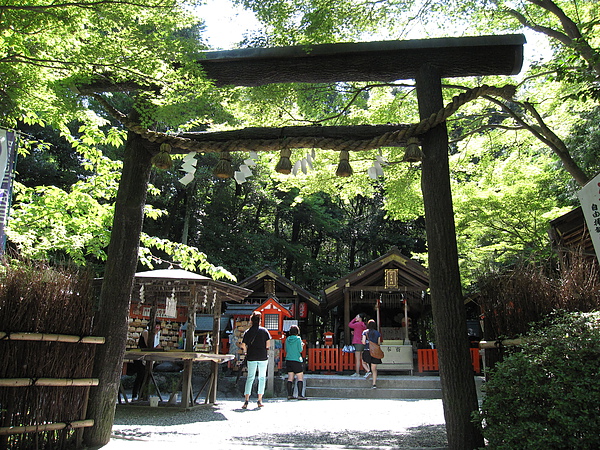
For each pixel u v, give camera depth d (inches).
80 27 186.7
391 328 562.3
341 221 983.0
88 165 297.7
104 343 166.9
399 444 177.0
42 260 158.6
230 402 338.6
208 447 163.5
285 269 981.2
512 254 383.6
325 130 183.5
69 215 293.6
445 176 175.9
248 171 185.8
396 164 319.0
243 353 441.4
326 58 191.9
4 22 169.8
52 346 147.6
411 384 402.6
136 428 207.0
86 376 159.5
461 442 155.4
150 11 181.9
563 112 338.0
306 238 1026.7
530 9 305.9
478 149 379.9
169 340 433.4
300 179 339.0
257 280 627.2
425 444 177.2
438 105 182.1
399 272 550.6
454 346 161.9
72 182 597.6
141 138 187.3
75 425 153.6
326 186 340.5
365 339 412.2
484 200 370.9
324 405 314.2
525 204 369.4
